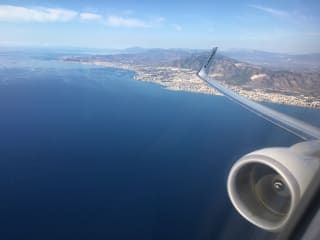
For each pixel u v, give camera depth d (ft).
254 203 15.84
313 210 12.30
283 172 13.75
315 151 15.37
